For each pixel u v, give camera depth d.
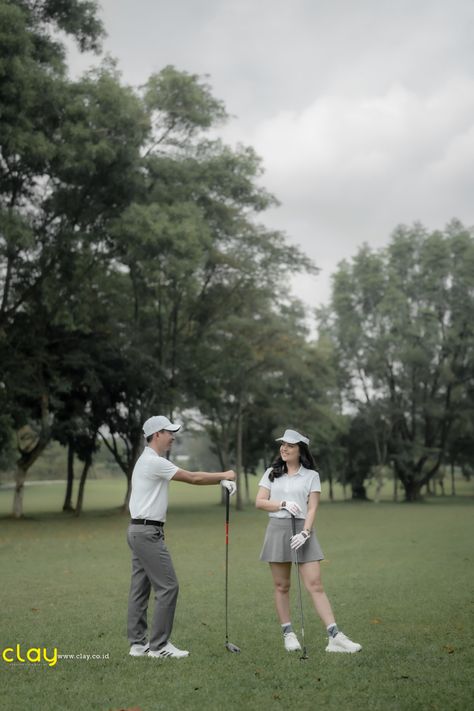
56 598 9.77
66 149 23.81
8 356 28.77
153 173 29.67
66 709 4.84
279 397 46.19
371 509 39.66
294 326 42.31
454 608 8.55
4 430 29.72
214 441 48.62
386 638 6.95
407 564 13.20
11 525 27.55
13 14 22.05
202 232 27.73
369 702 4.94
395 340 49.72
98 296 32.75
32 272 27.38
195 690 5.26
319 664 5.97
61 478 96.75
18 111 22.77
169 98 29.64
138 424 34.00
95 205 27.20
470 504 47.03
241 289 36.72
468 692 5.14
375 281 50.81
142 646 6.44
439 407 51.59
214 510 40.66
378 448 52.38
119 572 12.81
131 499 6.48
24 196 26.75
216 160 31.59
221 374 38.75
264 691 5.23
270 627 7.66
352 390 53.62
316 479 6.70
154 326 36.91
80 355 30.39
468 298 50.44
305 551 6.52
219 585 10.88
